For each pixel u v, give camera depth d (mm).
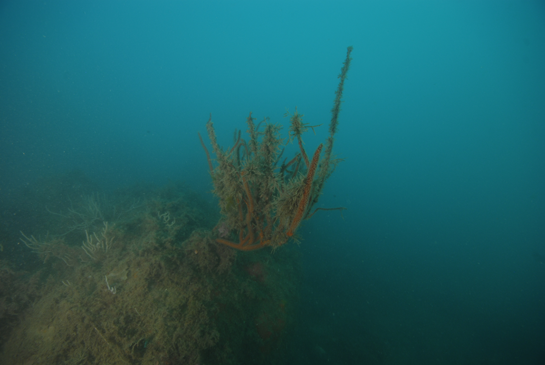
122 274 3717
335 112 2328
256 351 3912
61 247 4445
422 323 9719
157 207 5891
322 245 12945
